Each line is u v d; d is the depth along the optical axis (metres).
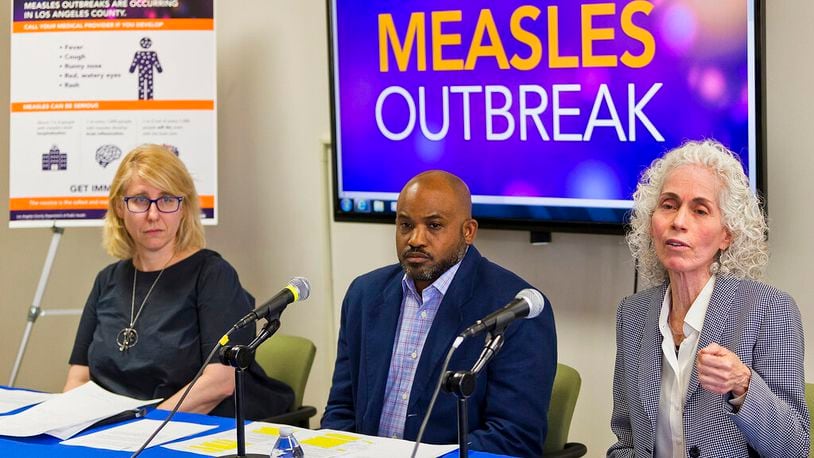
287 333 4.40
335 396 2.82
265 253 4.44
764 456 2.12
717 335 2.23
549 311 2.61
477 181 3.53
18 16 4.12
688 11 3.04
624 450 2.40
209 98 4.07
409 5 3.60
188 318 3.12
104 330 3.18
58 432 2.46
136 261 3.24
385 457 2.20
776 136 3.09
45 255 4.94
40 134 4.11
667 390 2.29
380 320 2.71
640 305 2.40
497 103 3.45
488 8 3.43
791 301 2.21
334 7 3.77
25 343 4.19
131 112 4.08
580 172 3.30
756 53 2.92
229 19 4.45
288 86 4.30
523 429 2.49
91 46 4.10
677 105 3.09
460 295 2.58
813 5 3.01
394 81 3.67
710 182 2.24
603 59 3.22
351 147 3.81
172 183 3.15
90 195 4.10
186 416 2.67
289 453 2.14
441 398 2.55
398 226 2.62
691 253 2.22
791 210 3.08
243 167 4.46
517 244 3.68
